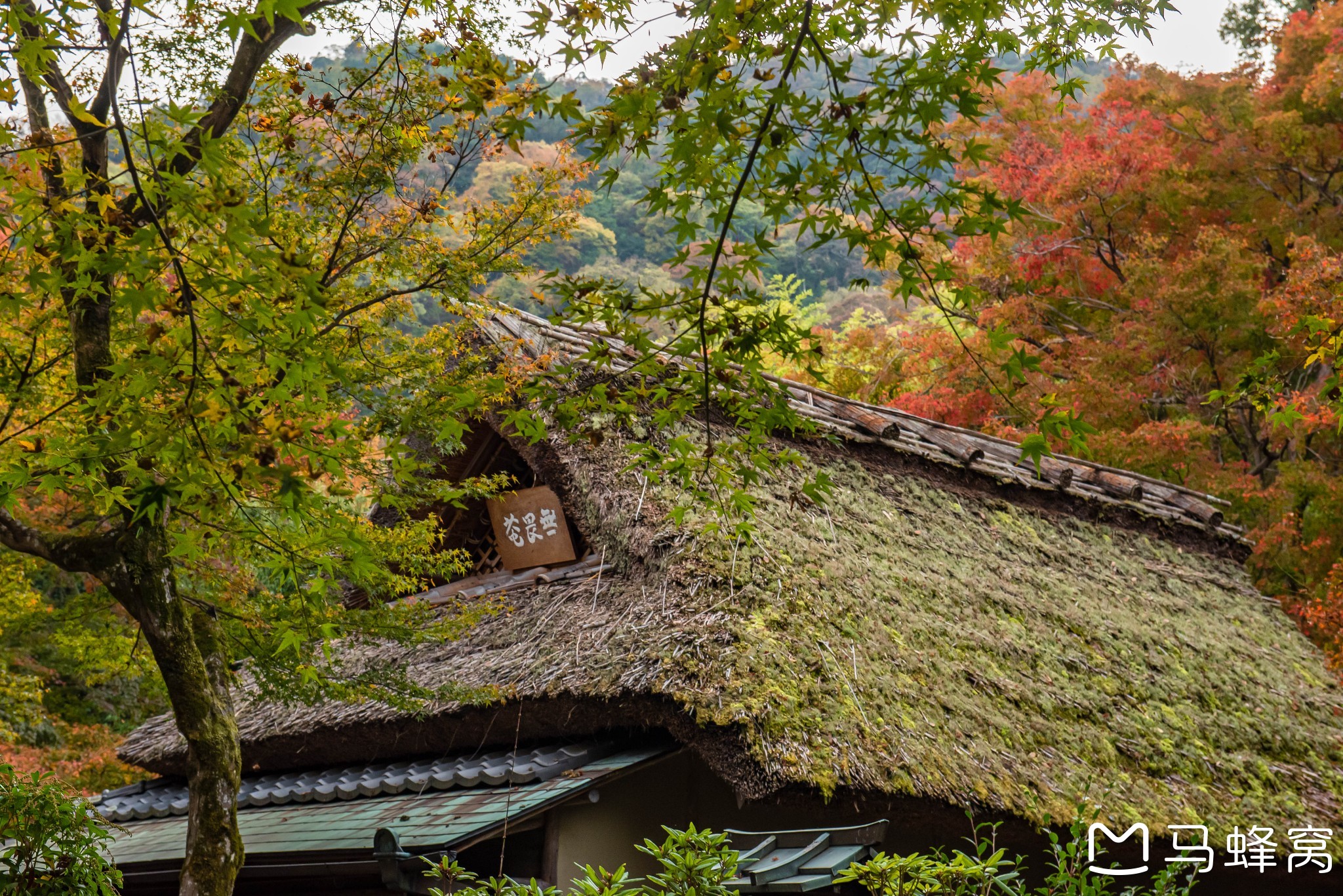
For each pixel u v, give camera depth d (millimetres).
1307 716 6500
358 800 5051
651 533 4785
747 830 4895
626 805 4547
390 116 3809
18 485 2355
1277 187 15219
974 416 14602
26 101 3240
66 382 3643
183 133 3453
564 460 5156
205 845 3277
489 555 6168
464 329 4504
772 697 3848
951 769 4027
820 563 4953
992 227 2371
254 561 3359
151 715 12812
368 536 4312
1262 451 14047
